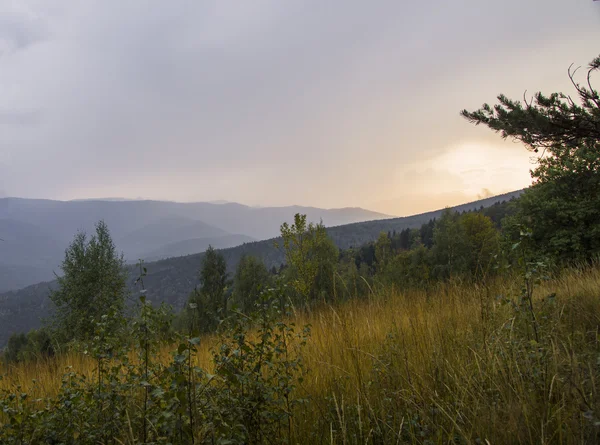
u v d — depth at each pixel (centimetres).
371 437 220
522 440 190
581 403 192
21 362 590
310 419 258
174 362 188
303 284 980
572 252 1302
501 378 240
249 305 257
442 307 446
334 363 316
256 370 228
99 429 226
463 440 194
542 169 1373
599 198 1240
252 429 211
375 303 480
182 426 181
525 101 451
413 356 306
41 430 241
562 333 301
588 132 440
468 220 2520
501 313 347
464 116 499
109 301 1891
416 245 3209
